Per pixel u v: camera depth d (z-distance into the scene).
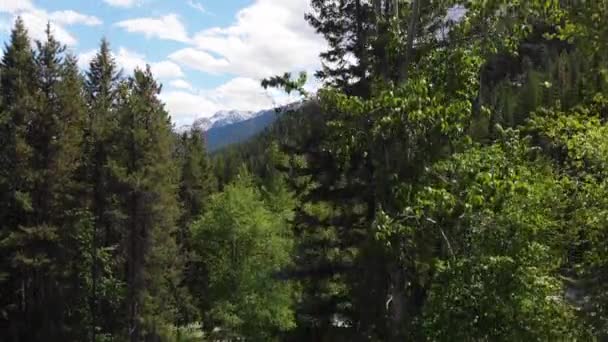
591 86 8.06
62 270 35.09
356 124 8.09
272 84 8.82
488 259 7.41
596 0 6.67
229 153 102.38
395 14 8.86
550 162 10.96
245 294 36.06
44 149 35.22
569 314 8.77
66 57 40.06
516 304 7.56
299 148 22.56
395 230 7.21
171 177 40.41
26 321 35.25
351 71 20.14
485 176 7.02
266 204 46.22
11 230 34.12
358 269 15.70
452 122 7.29
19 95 35.41
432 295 7.61
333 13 21.83
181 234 49.38
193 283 48.22
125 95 40.16
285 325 33.97
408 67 8.56
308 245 22.70
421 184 7.39
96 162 37.78
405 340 8.19
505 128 8.59
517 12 7.48
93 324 37.12
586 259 10.43
